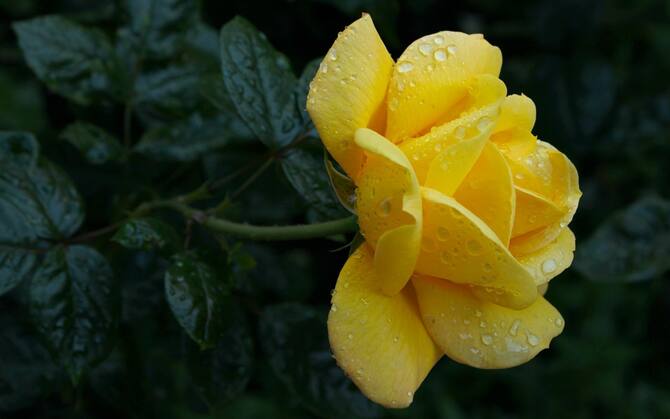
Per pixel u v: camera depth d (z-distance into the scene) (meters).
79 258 0.36
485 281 0.31
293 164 0.38
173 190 0.44
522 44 0.58
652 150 0.59
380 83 0.32
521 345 0.33
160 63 0.42
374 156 0.31
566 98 0.55
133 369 0.43
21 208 0.36
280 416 0.63
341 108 0.31
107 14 0.49
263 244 0.47
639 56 0.62
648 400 0.73
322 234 0.34
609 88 0.55
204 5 0.48
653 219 0.46
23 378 0.41
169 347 0.43
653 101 0.57
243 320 0.39
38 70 0.41
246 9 0.48
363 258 0.32
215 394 0.38
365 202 0.31
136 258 0.42
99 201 0.45
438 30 0.53
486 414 0.72
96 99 0.42
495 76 0.34
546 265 0.33
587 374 0.72
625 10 0.60
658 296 0.66
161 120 0.43
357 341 0.31
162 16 0.42
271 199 0.44
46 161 0.37
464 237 0.30
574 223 0.59
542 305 0.34
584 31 0.55
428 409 0.69
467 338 0.32
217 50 0.46
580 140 0.55
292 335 0.40
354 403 0.40
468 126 0.31
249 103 0.38
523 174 0.32
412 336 0.32
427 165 0.31
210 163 0.44
